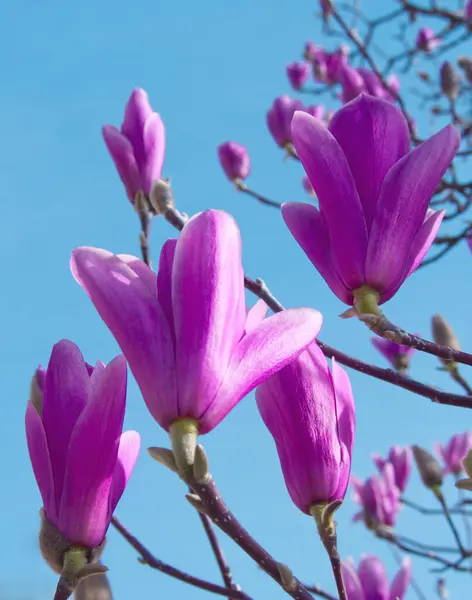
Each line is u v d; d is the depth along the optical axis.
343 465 0.64
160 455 0.56
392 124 0.66
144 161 1.02
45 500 0.60
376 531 1.70
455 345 0.97
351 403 0.65
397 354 1.61
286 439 0.64
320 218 0.67
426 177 0.65
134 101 1.04
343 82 1.93
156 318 0.56
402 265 0.66
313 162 0.65
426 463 1.47
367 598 0.83
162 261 0.57
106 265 0.57
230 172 1.82
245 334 0.57
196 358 0.55
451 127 0.65
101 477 0.60
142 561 0.82
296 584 0.58
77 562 0.60
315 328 0.58
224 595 0.79
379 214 0.65
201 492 0.56
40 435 0.61
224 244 0.57
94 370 0.61
